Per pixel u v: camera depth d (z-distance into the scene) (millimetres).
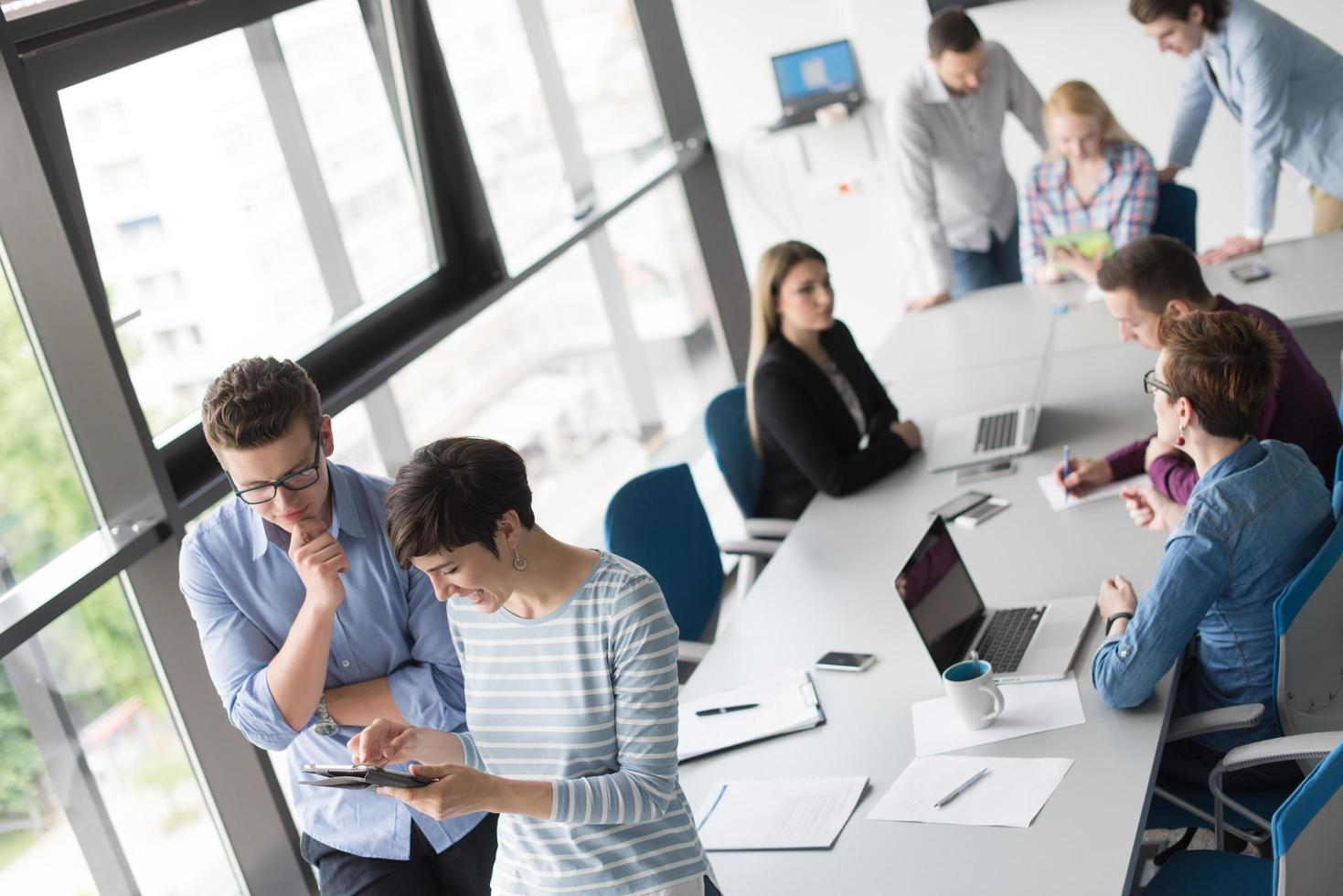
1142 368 3617
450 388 3916
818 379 3504
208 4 2898
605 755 1771
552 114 4578
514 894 1833
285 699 1984
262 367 1879
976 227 4945
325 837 2225
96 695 2561
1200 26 3975
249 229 3111
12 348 2389
